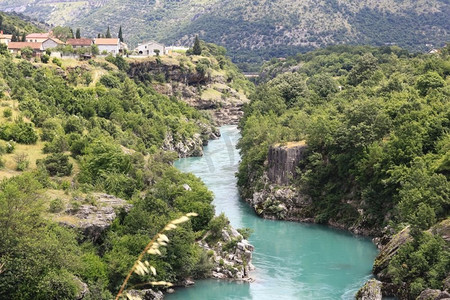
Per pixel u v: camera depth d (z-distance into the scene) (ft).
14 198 233.55
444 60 523.29
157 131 570.87
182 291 266.36
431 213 272.51
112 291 247.70
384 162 350.64
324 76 645.10
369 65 593.01
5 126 379.55
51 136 392.47
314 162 389.39
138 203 295.07
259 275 284.61
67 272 225.35
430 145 349.00
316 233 354.33
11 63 525.34
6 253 215.51
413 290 245.45
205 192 329.93
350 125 380.99
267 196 399.85
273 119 514.68
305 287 268.41
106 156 350.43
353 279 277.44
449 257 246.27
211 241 299.79
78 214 271.49
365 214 353.51
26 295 212.84
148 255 261.24
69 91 522.47
